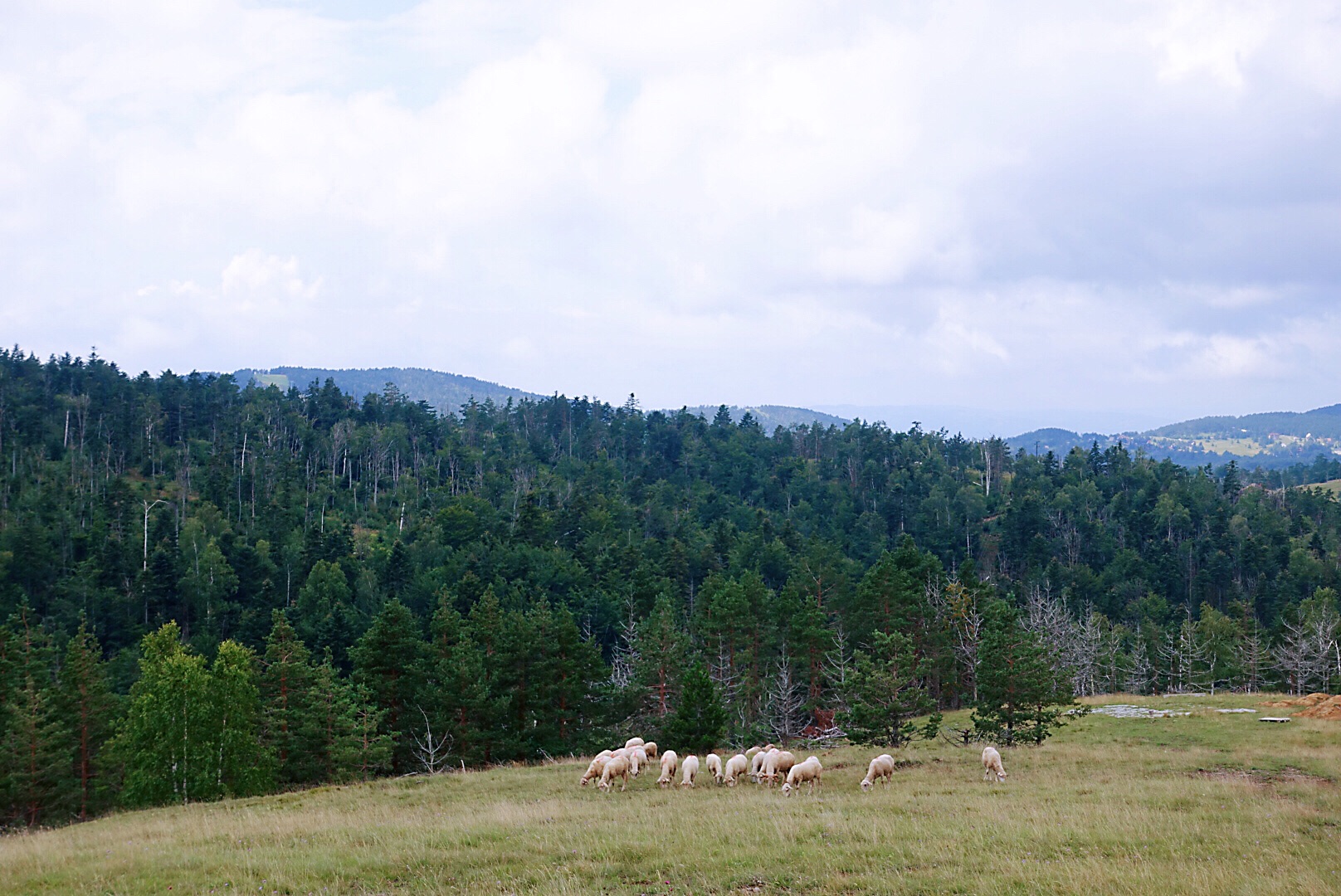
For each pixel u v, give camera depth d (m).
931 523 183.12
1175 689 90.56
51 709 51.03
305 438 189.25
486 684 53.47
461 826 20.53
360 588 113.88
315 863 16.97
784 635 70.06
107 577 115.62
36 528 116.00
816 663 67.50
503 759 51.25
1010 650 40.41
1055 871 15.29
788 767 29.17
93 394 186.50
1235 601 132.88
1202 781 26.92
